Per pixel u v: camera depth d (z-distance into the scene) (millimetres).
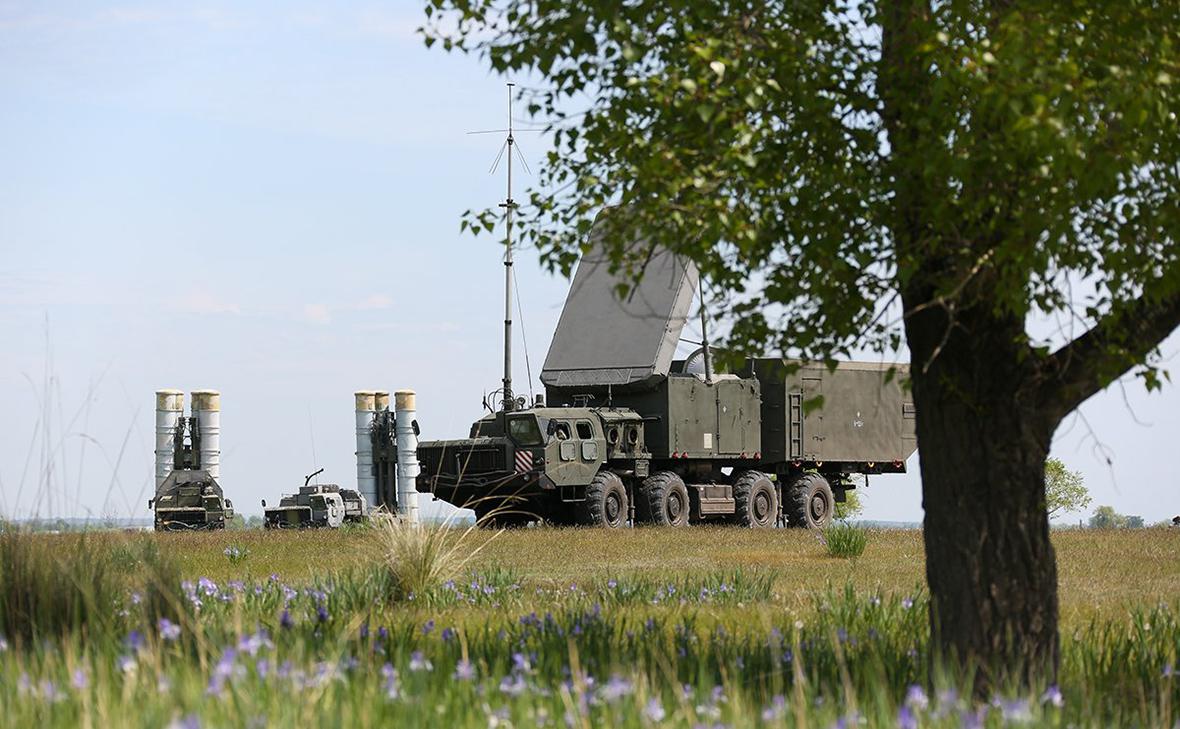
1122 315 15062
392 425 87938
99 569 18422
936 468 15875
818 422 75062
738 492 73062
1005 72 12859
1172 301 15133
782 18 14922
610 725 11586
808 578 33469
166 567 20266
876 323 15344
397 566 26719
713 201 13930
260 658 13195
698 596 26828
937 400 15797
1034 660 15461
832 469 78625
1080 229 14445
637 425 68812
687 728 11680
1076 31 13727
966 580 15578
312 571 31906
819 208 14508
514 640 17953
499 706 12039
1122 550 44906
